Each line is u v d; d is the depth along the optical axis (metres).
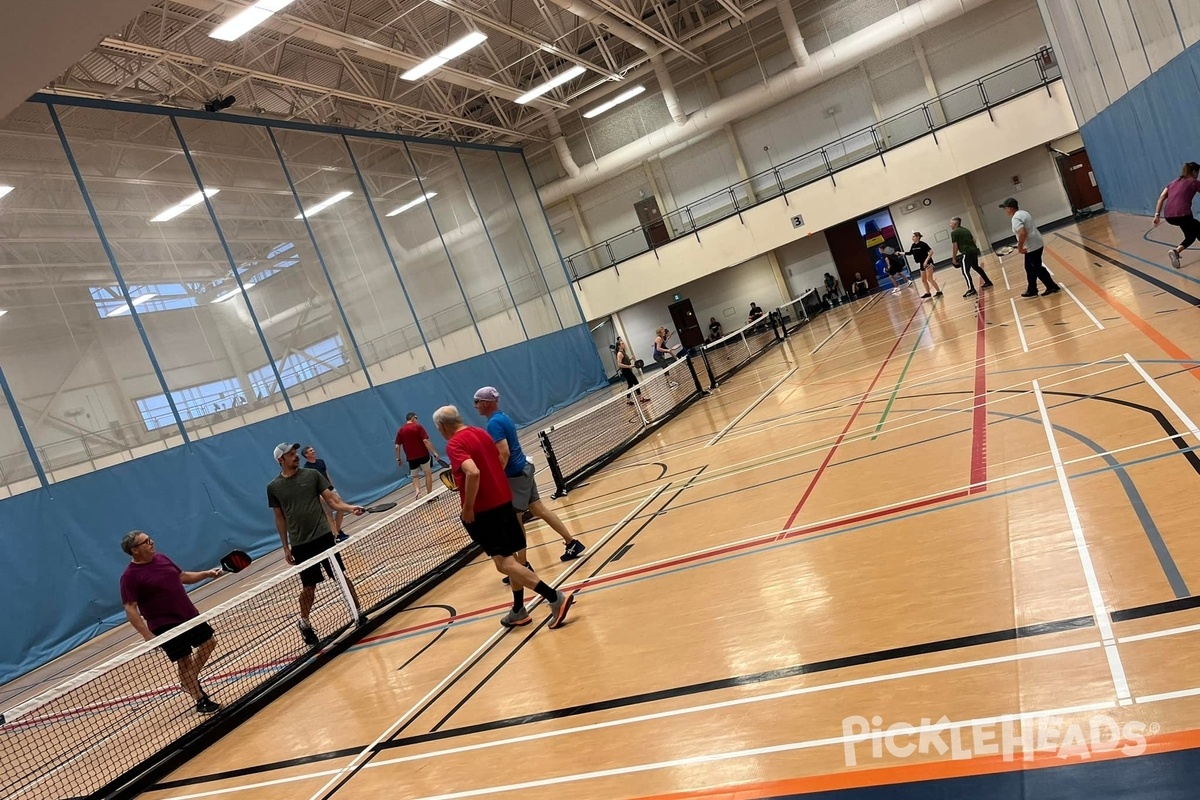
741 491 7.06
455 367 20.09
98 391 12.74
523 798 3.13
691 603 4.74
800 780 2.62
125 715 6.67
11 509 10.89
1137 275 10.76
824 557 4.69
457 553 8.29
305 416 15.62
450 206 22.20
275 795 4.02
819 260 27.66
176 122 15.32
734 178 26.95
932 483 5.30
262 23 13.91
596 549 6.83
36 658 10.55
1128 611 2.93
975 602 3.44
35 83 4.47
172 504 12.73
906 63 24.69
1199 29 10.54
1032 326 9.95
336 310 17.38
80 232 13.31
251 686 6.09
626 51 25.59
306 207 17.61
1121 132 16.78
